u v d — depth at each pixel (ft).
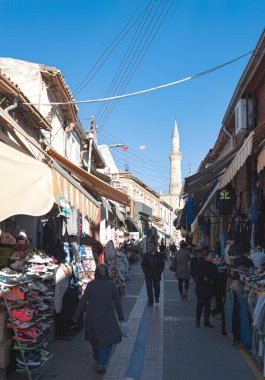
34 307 22.12
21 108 35.94
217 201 42.65
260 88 41.27
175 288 62.18
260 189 32.58
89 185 51.03
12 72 48.78
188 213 68.44
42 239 36.88
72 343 27.71
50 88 52.06
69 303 28.71
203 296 33.32
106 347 21.76
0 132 27.63
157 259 45.85
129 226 133.28
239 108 42.93
